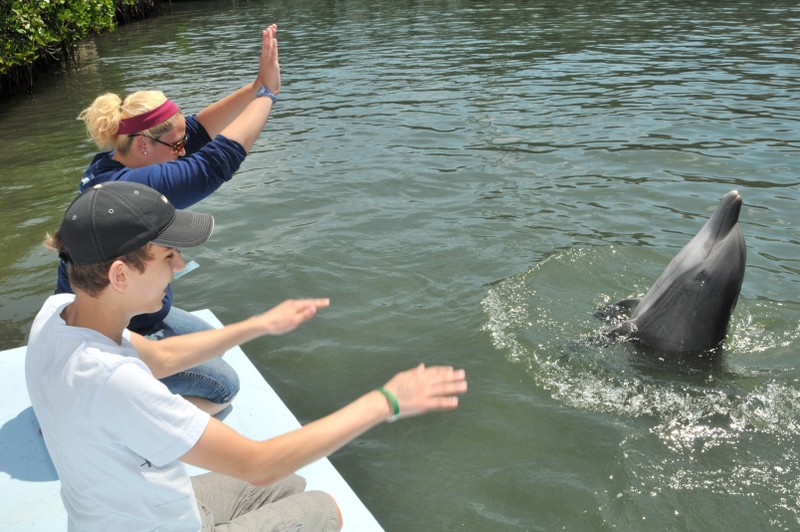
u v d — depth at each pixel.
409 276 6.29
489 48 18.00
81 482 2.02
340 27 23.95
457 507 3.79
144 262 2.04
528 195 8.10
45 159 10.91
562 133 10.41
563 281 6.14
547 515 3.73
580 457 4.15
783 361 5.02
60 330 2.01
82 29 20.84
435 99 12.77
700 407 4.57
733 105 11.60
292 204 8.04
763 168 8.76
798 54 15.41
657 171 8.77
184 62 18.62
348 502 3.26
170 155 3.52
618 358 5.07
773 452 4.18
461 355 5.15
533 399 4.66
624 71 14.46
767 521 3.67
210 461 2.04
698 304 5.00
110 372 1.93
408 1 30.41
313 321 5.63
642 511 3.74
